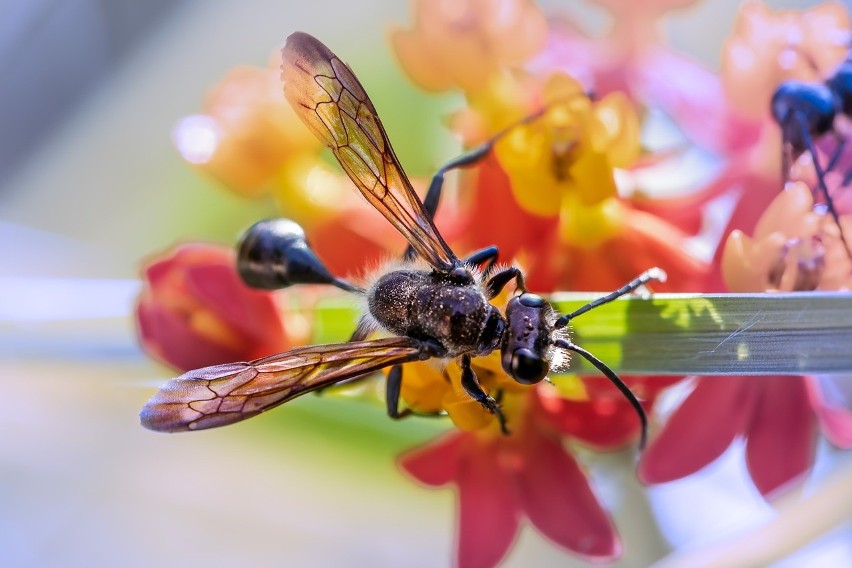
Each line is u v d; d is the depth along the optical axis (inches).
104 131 6.9
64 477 7.3
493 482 5.1
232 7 6.7
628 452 5.5
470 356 4.9
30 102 7.9
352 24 6.4
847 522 5.5
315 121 5.0
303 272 5.1
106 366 5.6
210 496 7.0
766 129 5.1
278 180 5.4
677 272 5.0
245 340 5.2
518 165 5.0
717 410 5.0
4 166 7.7
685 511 5.9
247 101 5.4
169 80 6.8
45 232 7.0
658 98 5.4
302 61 4.9
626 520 5.8
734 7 6.4
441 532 7.0
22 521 7.7
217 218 6.5
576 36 5.6
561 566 6.6
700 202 5.2
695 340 4.7
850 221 4.8
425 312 4.9
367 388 5.1
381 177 5.0
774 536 5.5
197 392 4.8
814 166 4.9
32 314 5.6
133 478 7.1
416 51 5.2
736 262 4.8
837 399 5.6
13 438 7.0
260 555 7.2
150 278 5.2
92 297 5.6
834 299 4.7
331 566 7.1
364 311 5.0
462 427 4.9
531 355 4.7
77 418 6.9
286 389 4.8
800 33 5.1
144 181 6.8
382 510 6.7
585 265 5.0
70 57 7.9
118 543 7.7
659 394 5.0
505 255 5.0
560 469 5.1
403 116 5.9
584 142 4.9
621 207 5.0
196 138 5.4
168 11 7.4
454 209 5.2
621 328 4.8
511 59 5.2
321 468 6.3
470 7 5.2
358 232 5.3
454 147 5.7
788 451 5.0
